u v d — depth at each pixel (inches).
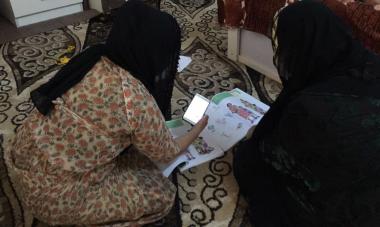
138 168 47.0
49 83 39.2
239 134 57.0
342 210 38.2
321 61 40.7
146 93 38.9
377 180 35.1
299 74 42.8
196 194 52.0
